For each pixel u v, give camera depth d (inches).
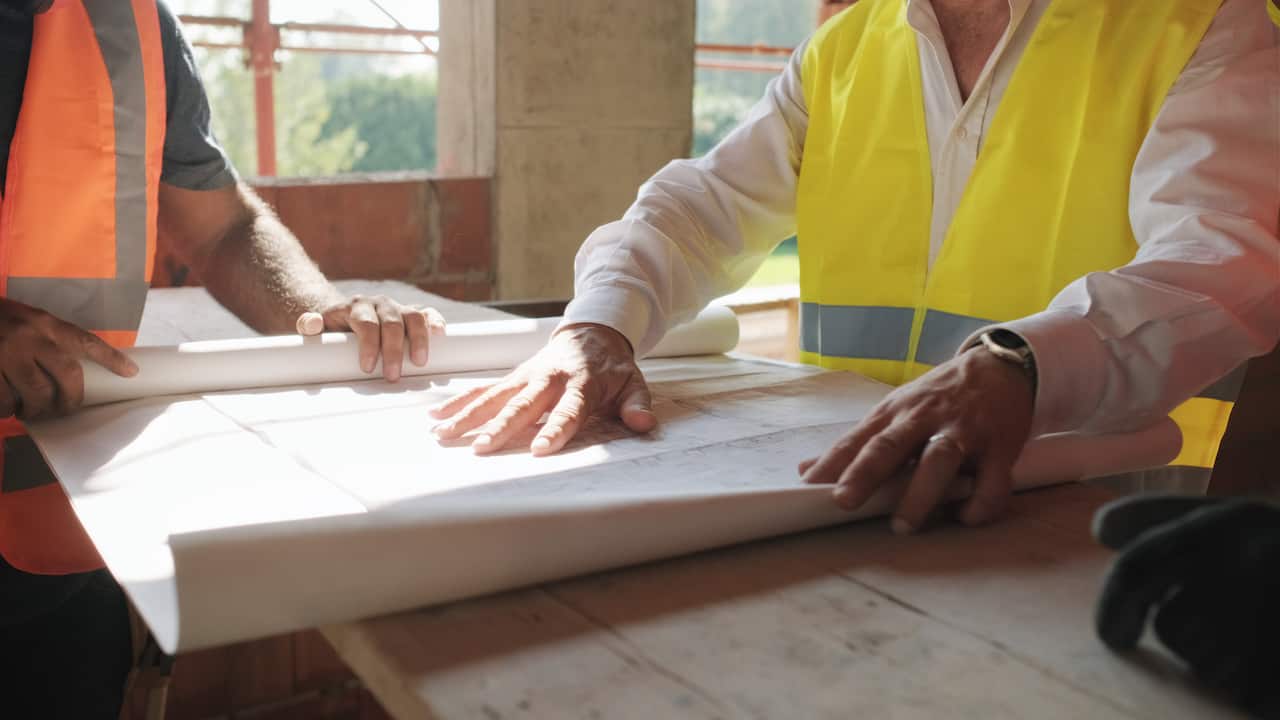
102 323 49.4
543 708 19.2
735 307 126.5
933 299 53.0
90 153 47.5
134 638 60.1
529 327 51.9
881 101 53.6
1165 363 35.4
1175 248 39.3
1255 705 19.1
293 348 46.1
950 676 20.6
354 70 914.1
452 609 23.9
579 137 115.2
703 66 195.3
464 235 109.3
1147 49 45.1
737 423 40.5
